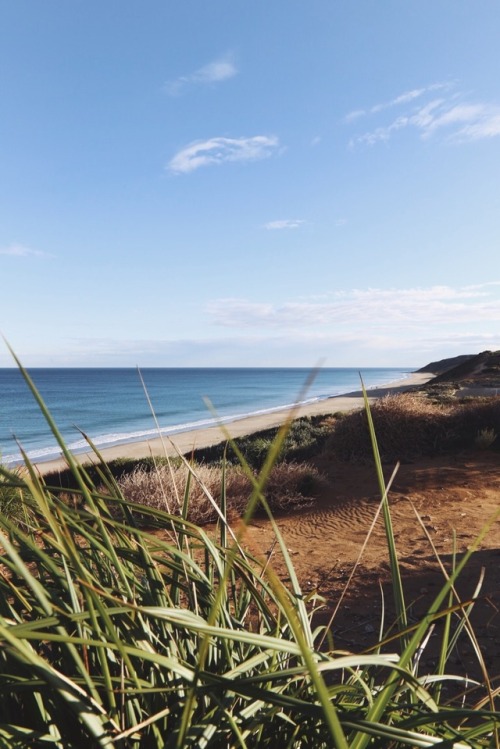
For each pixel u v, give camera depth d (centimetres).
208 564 183
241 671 119
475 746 119
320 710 100
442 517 708
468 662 316
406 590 440
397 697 150
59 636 92
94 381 18588
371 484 934
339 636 352
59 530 102
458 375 7588
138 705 123
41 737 109
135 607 97
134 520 164
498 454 1102
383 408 1207
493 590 423
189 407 7575
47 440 4097
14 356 95
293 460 1176
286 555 149
